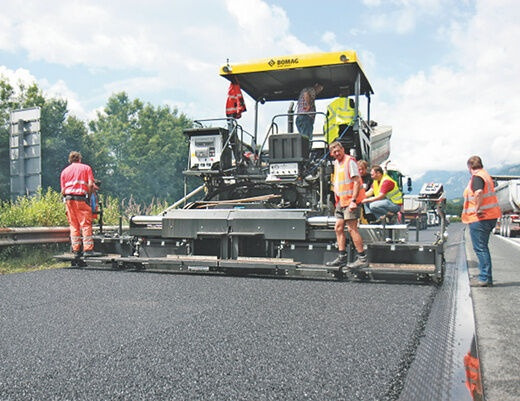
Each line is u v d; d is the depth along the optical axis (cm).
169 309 473
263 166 789
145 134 6831
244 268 718
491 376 307
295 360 320
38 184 984
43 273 734
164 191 6575
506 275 796
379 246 671
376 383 280
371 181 882
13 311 461
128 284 629
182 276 710
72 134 4684
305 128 829
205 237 743
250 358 323
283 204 765
